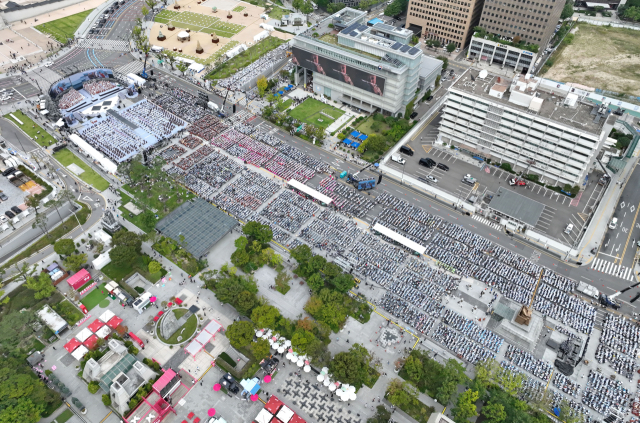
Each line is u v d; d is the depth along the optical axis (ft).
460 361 579.48
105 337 584.81
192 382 552.41
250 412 527.40
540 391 542.98
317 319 611.88
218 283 633.61
